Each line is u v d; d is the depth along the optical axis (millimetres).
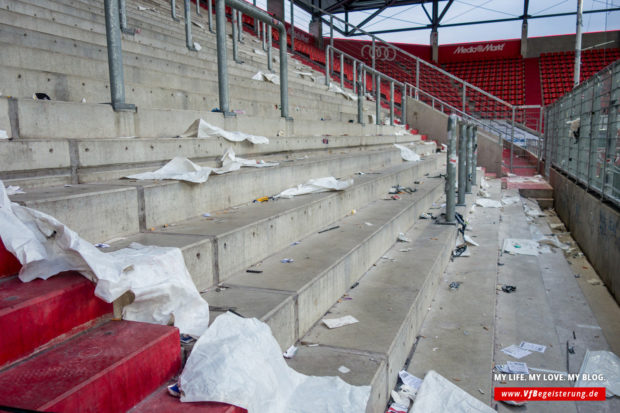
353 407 1701
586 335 3432
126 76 4551
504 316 3641
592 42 24688
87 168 2688
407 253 4070
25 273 1565
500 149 12195
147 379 1476
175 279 1801
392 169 6715
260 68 9312
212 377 1459
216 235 2408
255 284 2430
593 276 4938
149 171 3145
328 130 6863
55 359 1375
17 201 1830
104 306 1664
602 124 5547
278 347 1816
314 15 22156
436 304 3607
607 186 5055
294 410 1677
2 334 1303
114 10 3074
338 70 19594
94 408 1268
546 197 10094
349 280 3141
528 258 5305
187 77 5391
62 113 2732
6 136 2354
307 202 3623
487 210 7500
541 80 24062
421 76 23641
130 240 2268
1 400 1143
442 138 13477
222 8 4137
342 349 2234
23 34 4180
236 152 4160
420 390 2242
